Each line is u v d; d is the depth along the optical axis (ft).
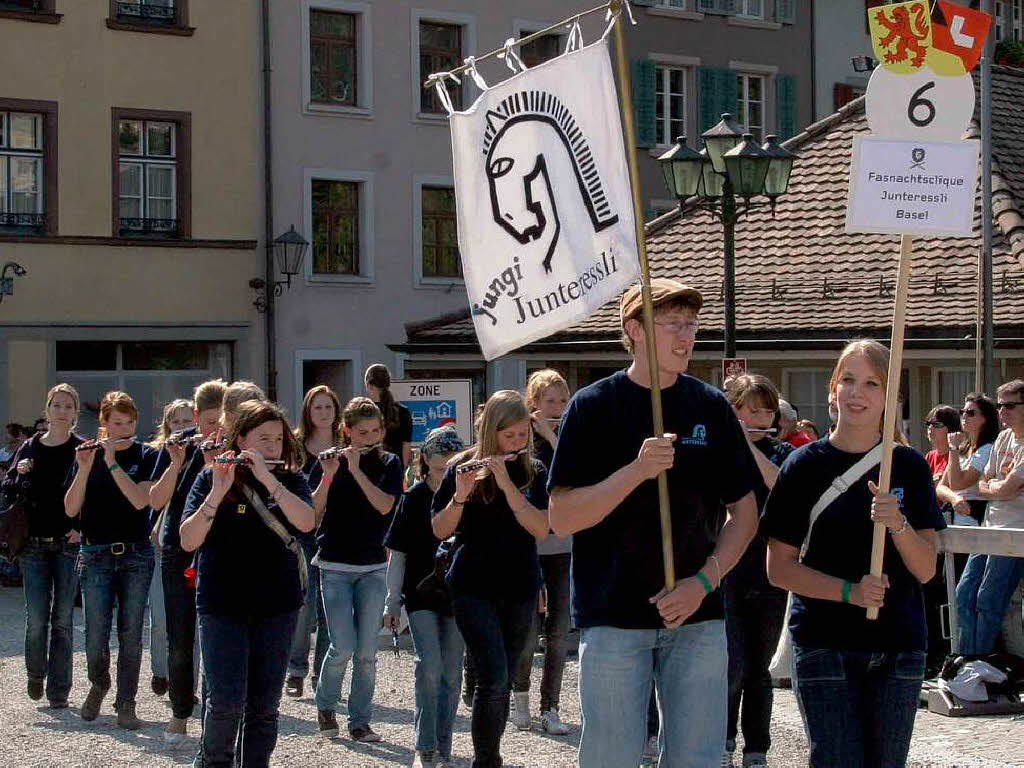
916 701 23.00
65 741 39.37
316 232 130.41
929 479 23.39
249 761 29.45
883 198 23.49
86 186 119.34
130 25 120.37
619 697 21.85
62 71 118.21
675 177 63.77
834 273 83.25
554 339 88.74
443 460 34.17
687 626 22.09
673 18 148.97
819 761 23.07
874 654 22.91
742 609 32.94
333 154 129.90
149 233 122.72
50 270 118.01
